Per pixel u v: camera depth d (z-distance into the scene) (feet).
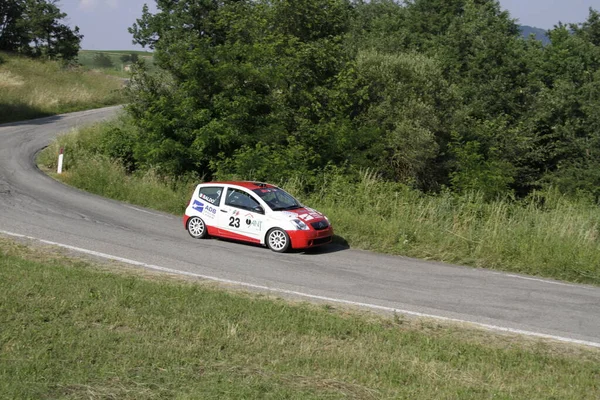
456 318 31.76
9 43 224.53
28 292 28.91
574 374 23.93
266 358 23.12
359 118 89.35
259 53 82.89
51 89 166.50
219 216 48.88
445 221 54.29
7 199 58.95
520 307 34.94
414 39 146.30
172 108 76.89
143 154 75.20
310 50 88.84
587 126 97.25
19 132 112.98
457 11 174.29
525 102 104.12
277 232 46.37
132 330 25.27
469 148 85.40
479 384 22.09
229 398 19.12
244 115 78.18
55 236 45.29
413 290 37.32
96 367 21.07
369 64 95.45
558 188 90.43
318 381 21.24
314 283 37.37
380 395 20.31
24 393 18.71
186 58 81.71
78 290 29.96
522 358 25.41
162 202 62.64
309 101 87.30
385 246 49.52
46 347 22.33
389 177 84.64
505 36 111.65
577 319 33.17
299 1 94.43
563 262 45.21
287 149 76.18
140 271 37.19
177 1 134.72
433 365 23.49
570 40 130.82
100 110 159.94
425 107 88.17
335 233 51.70
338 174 73.10
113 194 66.13
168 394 19.38
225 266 40.32
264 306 30.07
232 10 102.37
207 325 26.09
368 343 25.86
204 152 75.92
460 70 113.60
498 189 78.84
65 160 80.79
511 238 49.73
